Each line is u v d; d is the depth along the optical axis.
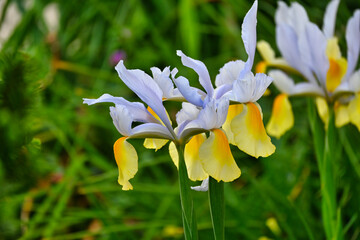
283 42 1.02
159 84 0.79
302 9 1.01
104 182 1.25
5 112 0.96
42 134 1.49
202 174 0.79
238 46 1.54
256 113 0.78
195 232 0.77
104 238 1.16
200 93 0.79
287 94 1.00
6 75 0.95
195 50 1.52
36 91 0.98
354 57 0.97
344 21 1.36
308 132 1.38
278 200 1.12
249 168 1.43
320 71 0.97
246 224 1.11
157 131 0.78
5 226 1.18
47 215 1.29
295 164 1.29
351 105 0.95
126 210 1.32
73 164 1.22
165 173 1.51
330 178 0.94
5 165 0.98
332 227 0.94
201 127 0.76
